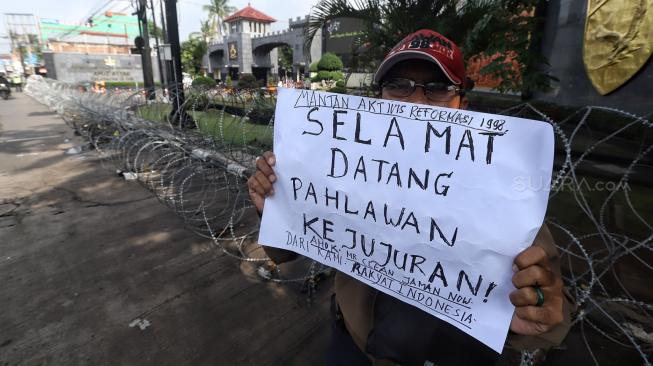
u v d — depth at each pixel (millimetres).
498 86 4496
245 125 3914
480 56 4773
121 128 6891
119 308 2613
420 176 1042
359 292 1247
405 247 1081
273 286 2867
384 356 1151
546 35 5832
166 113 6281
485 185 944
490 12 4102
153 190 4949
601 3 4582
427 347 1107
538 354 2004
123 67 29672
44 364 2123
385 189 1102
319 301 2691
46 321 2477
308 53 5664
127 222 4055
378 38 4926
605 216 3434
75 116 10867
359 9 4789
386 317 1159
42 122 12211
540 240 947
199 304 2658
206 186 4926
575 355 2105
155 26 13695
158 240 3635
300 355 2189
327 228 1233
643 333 2129
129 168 5754
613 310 2340
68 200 4762
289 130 1276
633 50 4125
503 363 2008
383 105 1100
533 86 4199
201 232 3795
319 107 1212
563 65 5414
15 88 32531
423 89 1197
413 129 1054
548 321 838
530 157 889
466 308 997
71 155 7273
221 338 2322
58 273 3057
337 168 1186
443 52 1151
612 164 4047
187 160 4480
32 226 3967
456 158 988
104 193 5004
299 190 1271
